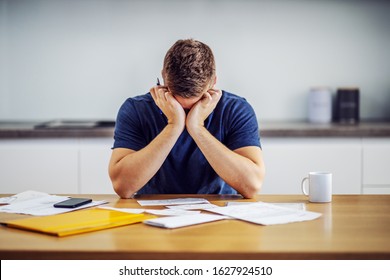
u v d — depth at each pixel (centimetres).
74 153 311
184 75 190
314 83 369
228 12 365
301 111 370
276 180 312
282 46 367
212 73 195
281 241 133
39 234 141
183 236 138
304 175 312
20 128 312
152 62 367
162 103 197
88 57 366
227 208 169
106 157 312
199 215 159
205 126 210
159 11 365
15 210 170
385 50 368
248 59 367
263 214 160
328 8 366
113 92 368
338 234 139
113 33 365
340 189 312
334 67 368
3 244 132
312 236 137
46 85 368
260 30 366
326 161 311
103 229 146
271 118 370
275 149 310
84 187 313
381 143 311
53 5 363
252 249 126
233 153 195
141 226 149
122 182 195
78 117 369
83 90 368
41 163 312
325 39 367
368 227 147
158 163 195
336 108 370
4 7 363
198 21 365
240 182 191
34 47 366
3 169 312
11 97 368
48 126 320
